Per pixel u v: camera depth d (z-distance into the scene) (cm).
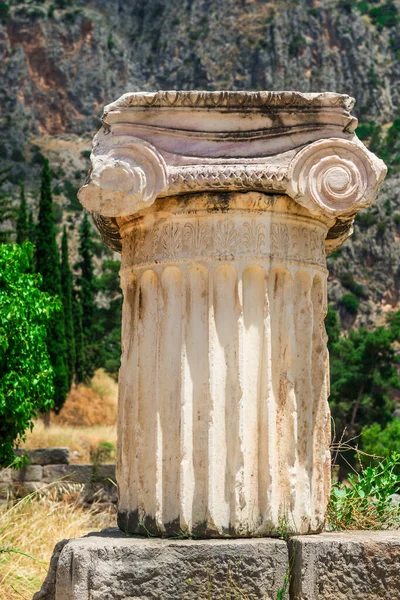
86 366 5316
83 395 4853
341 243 668
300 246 581
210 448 547
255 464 552
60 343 3544
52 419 4381
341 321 10944
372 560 531
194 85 15338
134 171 564
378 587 530
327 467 588
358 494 716
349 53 14962
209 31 15725
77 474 2055
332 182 564
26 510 1327
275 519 550
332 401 4641
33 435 2772
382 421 4650
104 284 7756
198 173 557
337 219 606
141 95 573
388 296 11400
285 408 562
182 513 545
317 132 572
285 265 571
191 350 562
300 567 523
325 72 14875
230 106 570
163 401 564
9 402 1545
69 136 14975
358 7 15862
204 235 567
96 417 4638
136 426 573
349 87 14725
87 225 6419
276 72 14988
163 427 562
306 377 576
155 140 575
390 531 620
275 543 525
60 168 14100
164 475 559
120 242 670
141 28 16288
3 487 2016
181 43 15750
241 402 552
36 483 2045
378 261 11612
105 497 2047
